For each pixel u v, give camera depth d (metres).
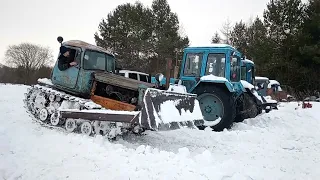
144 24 33.41
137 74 15.20
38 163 5.02
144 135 8.31
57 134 6.89
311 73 27.77
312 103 18.91
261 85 19.20
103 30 33.94
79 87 7.84
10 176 4.58
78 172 4.70
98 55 8.40
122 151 5.80
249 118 11.89
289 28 29.34
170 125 6.54
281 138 9.02
